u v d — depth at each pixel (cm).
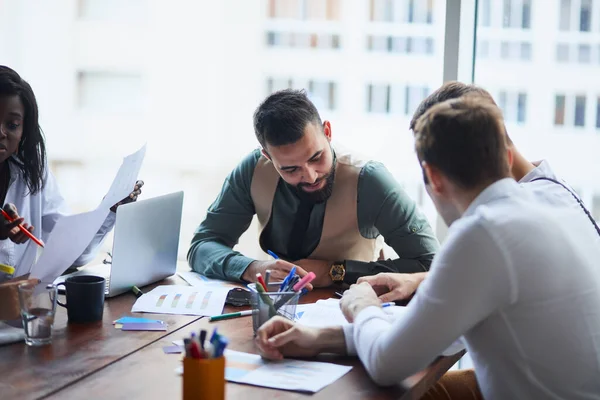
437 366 137
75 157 335
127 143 332
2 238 174
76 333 147
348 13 308
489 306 119
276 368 131
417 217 200
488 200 123
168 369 128
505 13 256
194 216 328
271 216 210
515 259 117
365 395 121
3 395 115
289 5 313
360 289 154
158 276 190
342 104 311
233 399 116
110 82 329
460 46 233
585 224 136
